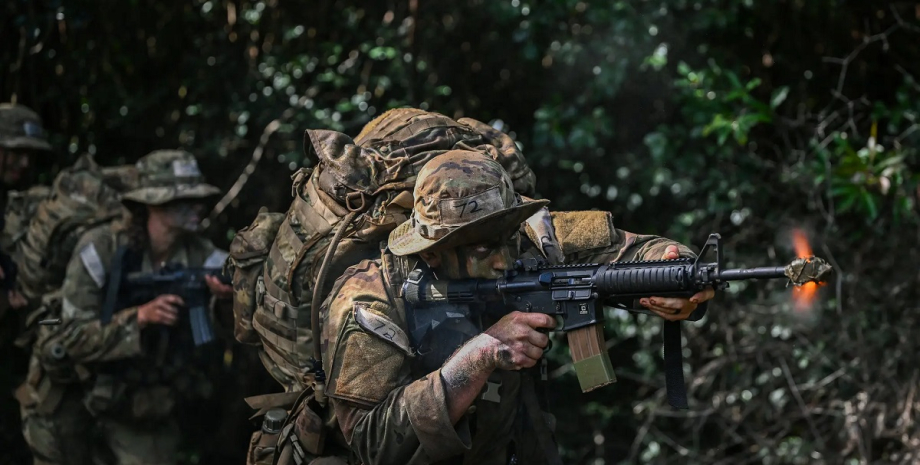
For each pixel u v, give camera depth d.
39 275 10.81
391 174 6.35
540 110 11.53
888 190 10.27
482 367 5.46
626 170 11.67
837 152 10.52
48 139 13.42
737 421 11.21
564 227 6.54
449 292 5.76
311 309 6.32
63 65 13.48
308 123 12.30
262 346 7.46
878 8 11.99
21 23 12.88
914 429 10.46
